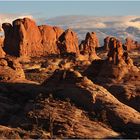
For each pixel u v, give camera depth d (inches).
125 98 4350.4
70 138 3203.7
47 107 3681.1
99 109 3764.8
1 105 3875.5
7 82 4537.4
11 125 3513.8
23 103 4037.9
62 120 3467.0
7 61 4877.0
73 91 3978.8
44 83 4318.4
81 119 3545.8
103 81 4712.1
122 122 3602.4
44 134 3230.8
